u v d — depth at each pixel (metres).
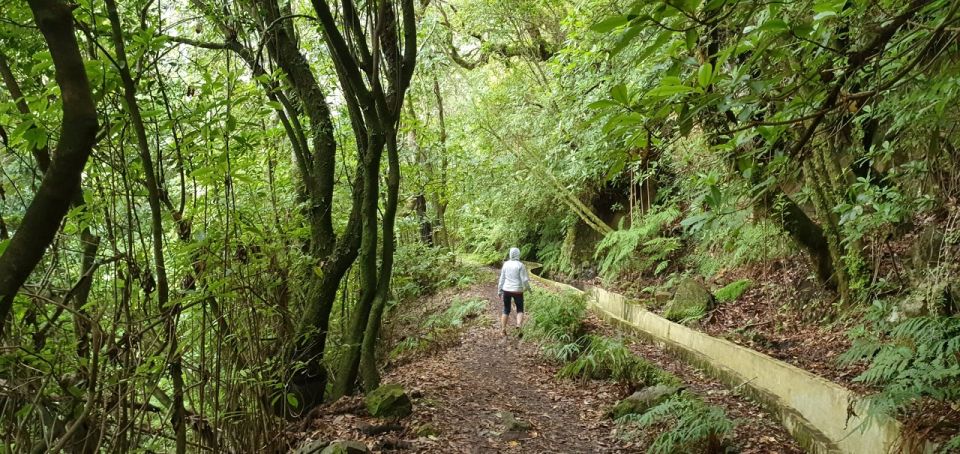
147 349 2.85
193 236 3.41
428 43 11.89
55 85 2.54
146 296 2.77
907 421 3.85
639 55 1.85
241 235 3.76
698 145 7.85
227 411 3.64
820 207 6.78
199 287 3.22
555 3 12.80
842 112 2.38
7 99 3.41
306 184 6.00
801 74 2.19
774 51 2.11
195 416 3.53
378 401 5.32
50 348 2.64
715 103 2.15
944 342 4.26
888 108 4.36
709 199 2.46
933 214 6.21
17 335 2.53
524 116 13.77
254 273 3.81
